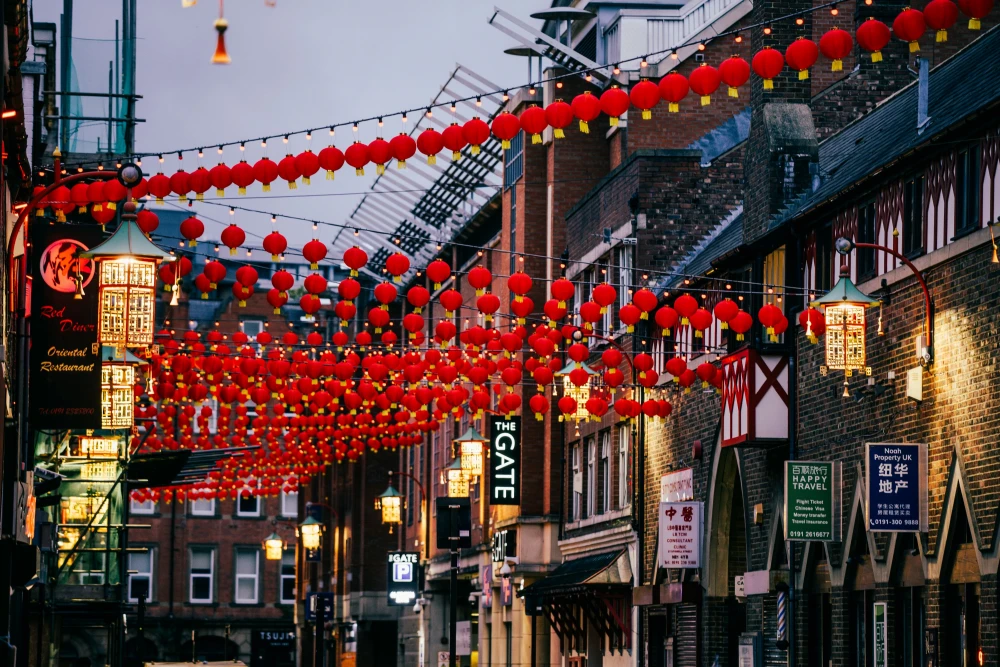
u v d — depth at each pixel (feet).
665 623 146.20
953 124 88.43
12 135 86.22
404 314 262.26
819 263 112.27
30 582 96.84
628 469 158.61
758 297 121.29
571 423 178.40
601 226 169.37
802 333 114.32
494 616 200.64
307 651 326.65
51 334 93.30
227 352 125.39
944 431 90.99
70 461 140.67
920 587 94.63
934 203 93.61
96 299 94.02
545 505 185.78
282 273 93.45
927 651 91.45
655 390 148.15
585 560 168.76
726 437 119.55
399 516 228.02
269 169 74.95
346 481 300.81
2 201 80.18
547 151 191.62
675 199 156.97
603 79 182.29
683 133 175.63
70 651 291.58
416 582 249.14
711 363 120.88
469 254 230.27
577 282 177.27
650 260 155.53
